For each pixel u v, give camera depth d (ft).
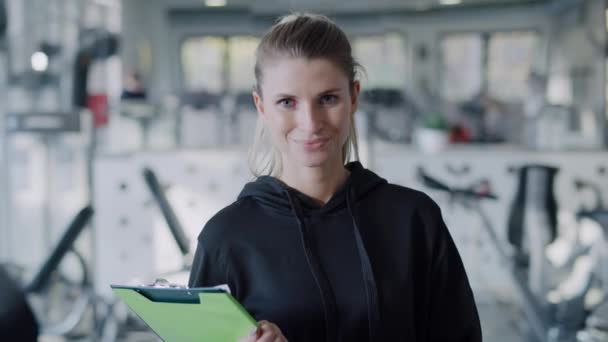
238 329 2.96
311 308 3.39
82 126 14.33
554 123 23.72
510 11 37.17
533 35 37.58
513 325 15.25
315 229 3.52
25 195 16.22
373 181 3.70
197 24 38.09
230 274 3.51
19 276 11.17
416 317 3.68
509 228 13.65
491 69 38.58
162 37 37.55
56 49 15.40
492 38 38.27
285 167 3.68
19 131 13.84
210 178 16.28
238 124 27.07
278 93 3.26
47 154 16.42
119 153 16.28
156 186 12.09
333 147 3.35
